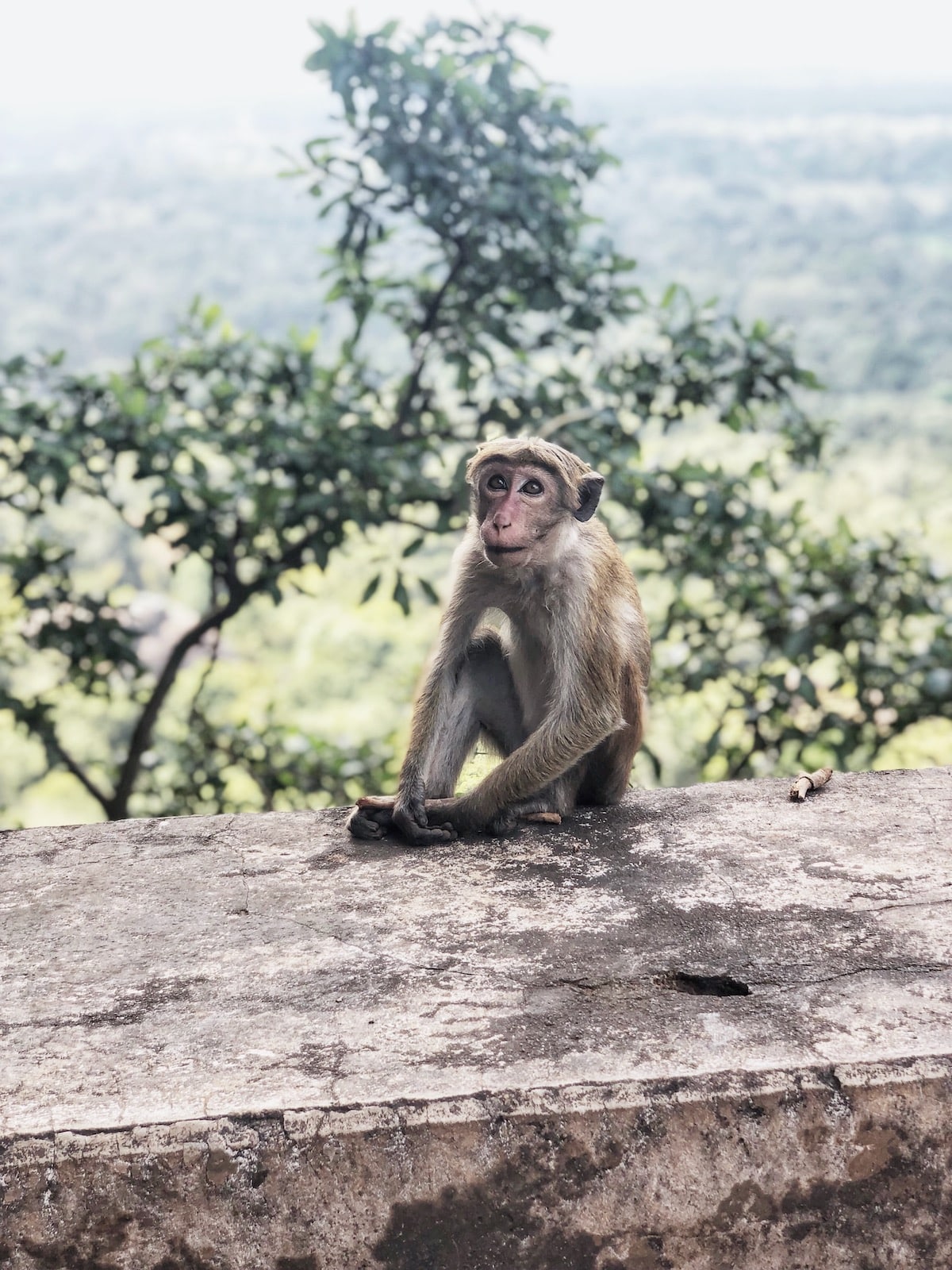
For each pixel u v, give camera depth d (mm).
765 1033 1359
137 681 3129
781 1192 1312
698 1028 1369
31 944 1537
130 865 1686
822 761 3092
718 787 1835
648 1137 1298
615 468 2807
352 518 2750
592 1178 1298
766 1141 1306
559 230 2889
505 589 1808
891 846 1659
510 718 1914
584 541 1780
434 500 2773
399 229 2973
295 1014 1412
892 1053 1325
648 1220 1305
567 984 1439
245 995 1443
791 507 3023
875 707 2939
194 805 3137
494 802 1727
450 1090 1300
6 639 3141
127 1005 1437
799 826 1716
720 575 2979
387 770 3146
